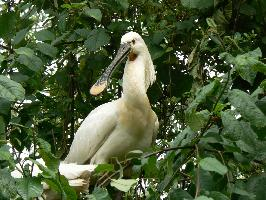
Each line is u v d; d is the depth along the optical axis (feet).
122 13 26.53
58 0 26.58
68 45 27.25
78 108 27.20
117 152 24.41
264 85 15.92
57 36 25.67
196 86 24.25
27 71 22.16
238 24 24.11
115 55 26.81
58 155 26.02
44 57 23.59
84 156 24.77
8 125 21.42
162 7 26.23
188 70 25.73
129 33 24.94
